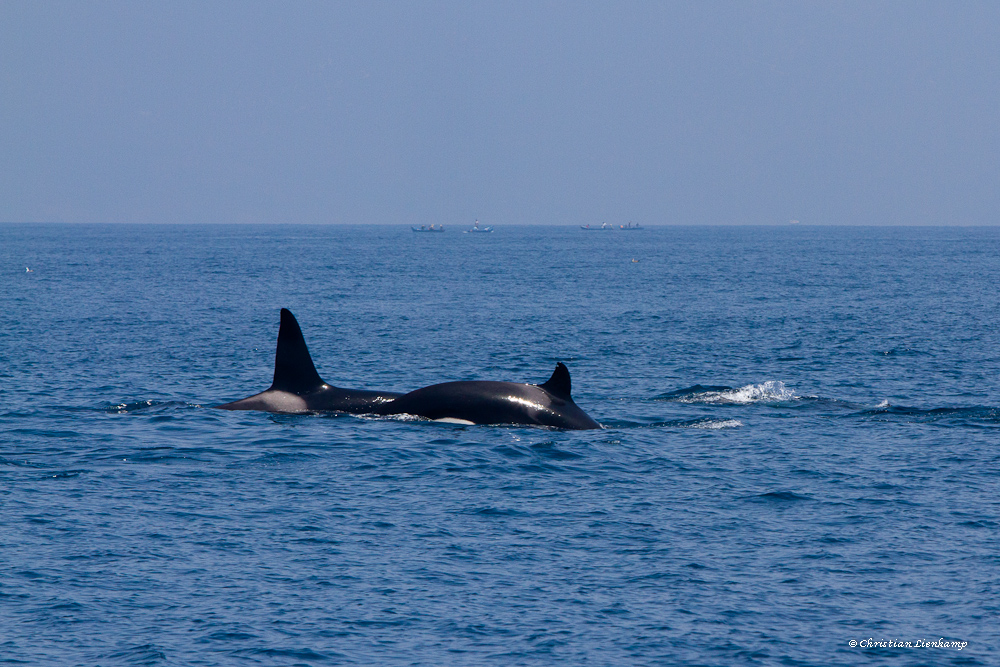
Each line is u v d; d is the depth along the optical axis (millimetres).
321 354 175375
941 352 181125
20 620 51219
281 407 105312
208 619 51875
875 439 96812
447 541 64438
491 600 55094
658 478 81188
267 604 53938
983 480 80688
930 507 72875
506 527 67562
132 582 56469
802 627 52031
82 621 51281
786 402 117562
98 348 181875
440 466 83688
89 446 89938
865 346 190875
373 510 71062
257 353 176875
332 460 85438
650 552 62844
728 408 114000
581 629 51594
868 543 64688
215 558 60500
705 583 57781
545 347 187750
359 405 104250
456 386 102812
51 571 57656
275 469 82312
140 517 68188
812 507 72938
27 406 111750
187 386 133000
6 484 76125
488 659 48344
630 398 121938
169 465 83188
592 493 76438
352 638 50188
